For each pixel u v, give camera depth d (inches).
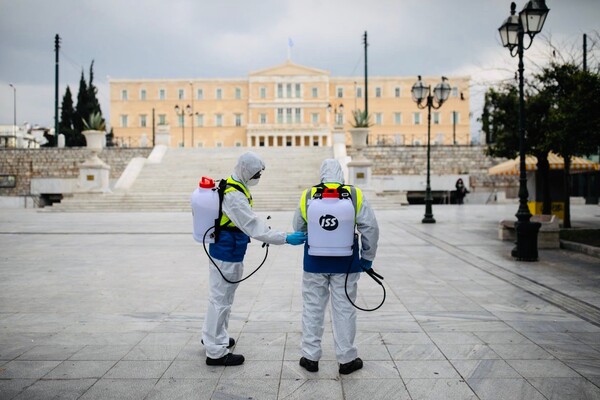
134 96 3459.6
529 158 633.6
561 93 551.5
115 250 450.9
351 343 162.4
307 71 3432.6
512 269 348.5
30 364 169.5
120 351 182.4
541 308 241.6
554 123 499.5
